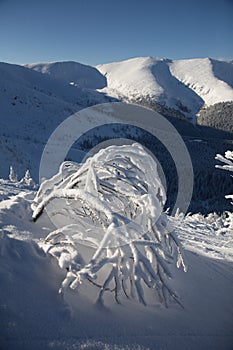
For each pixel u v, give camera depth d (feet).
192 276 14.33
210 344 9.23
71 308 8.70
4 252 9.87
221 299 13.00
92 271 9.18
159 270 10.37
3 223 12.05
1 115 325.21
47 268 9.93
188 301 11.68
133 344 8.13
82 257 10.40
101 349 7.60
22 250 10.28
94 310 9.05
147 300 10.58
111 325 8.70
